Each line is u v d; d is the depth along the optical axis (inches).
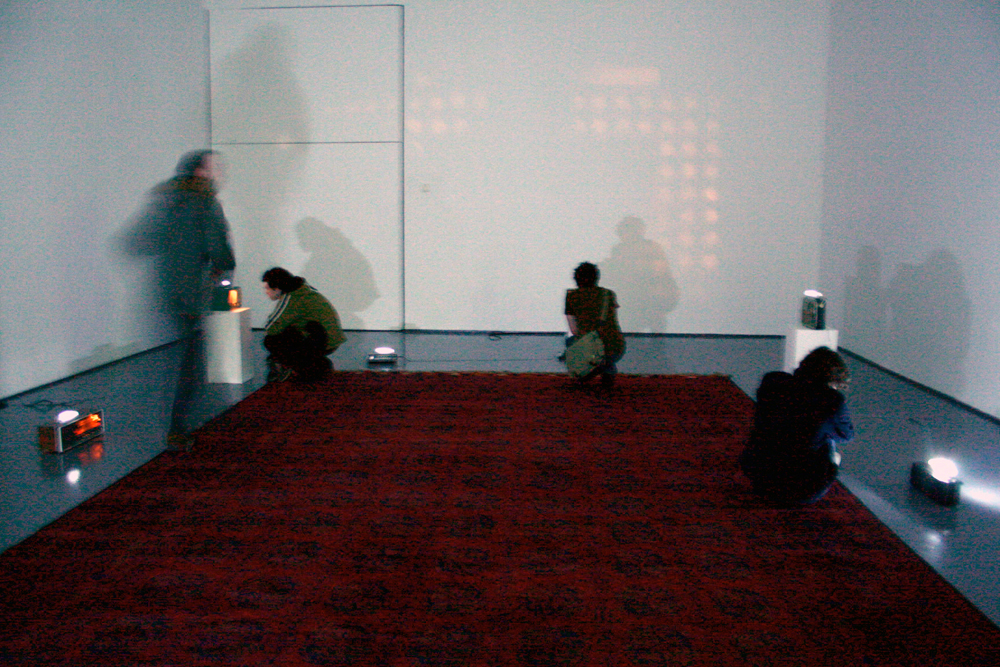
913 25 234.7
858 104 275.1
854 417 199.5
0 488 144.0
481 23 305.0
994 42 190.9
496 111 309.1
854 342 281.3
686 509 136.9
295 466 157.3
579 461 161.8
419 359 269.0
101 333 249.4
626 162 309.9
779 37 301.9
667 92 306.2
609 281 317.7
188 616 100.3
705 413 198.7
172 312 165.2
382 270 321.1
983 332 197.3
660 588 108.7
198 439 174.6
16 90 202.7
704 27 302.2
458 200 315.0
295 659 91.4
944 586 109.7
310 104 313.6
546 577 111.7
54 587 107.3
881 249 257.0
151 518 130.9
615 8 302.4
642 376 240.8
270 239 321.4
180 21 295.4
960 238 208.1
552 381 232.8
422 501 139.6
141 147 269.3
